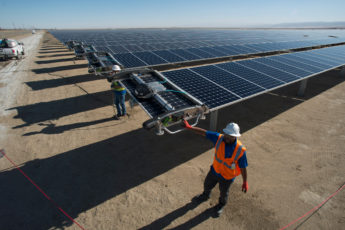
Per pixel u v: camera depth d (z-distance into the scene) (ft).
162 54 56.49
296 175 23.35
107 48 66.08
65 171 23.40
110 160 25.40
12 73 62.90
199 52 63.05
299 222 17.76
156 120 17.15
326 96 48.62
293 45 88.94
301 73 39.42
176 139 30.07
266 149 28.04
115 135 30.81
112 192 20.67
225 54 63.16
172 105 21.31
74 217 17.93
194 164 24.91
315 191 21.16
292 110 40.68
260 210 18.89
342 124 35.24
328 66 47.98
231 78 31.86
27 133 30.58
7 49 80.07
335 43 101.65
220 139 15.48
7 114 36.42
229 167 15.39
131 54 53.47
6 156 25.57
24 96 44.88
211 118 29.30
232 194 20.58
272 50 74.23
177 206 19.19
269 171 23.90
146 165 24.64
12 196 19.84
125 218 17.90
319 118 37.35
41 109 38.73
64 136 30.19
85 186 21.35
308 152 27.58
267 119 36.83
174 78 28.25
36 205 18.97
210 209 18.89
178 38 126.21
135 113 38.09
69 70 67.67
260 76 34.53
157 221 17.66
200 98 23.85
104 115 36.99
